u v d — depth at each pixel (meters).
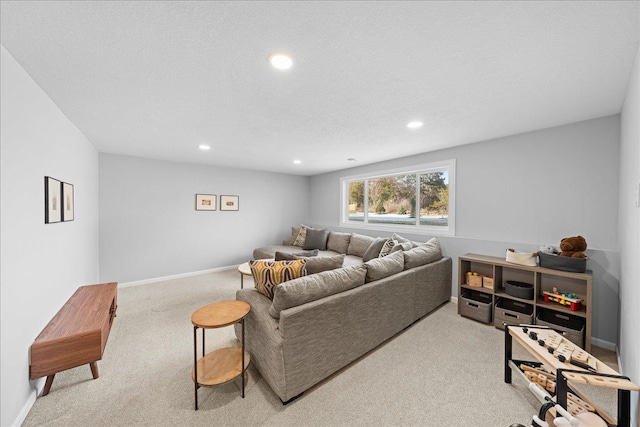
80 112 2.32
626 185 1.92
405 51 1.43
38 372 1.65
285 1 1.08
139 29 1.25
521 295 2.66
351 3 1.09
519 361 1.92
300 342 1.74
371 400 1.74
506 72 1.64
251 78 1.73
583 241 2.40
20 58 1.50
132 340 2.51
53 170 2.11
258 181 5.71
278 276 2.07
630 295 1.71
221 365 1.86
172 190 4.62
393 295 2.52
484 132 2.89
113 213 4.06
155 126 2.72
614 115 2.36
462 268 3.13
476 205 3.33
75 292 2.65
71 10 1.12
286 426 1.53
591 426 1.25
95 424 1.54
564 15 1.15
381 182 4.77
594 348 2.38
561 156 2.66
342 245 4.78
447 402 1.73
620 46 1.37
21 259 1.59
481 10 1.12
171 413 1.62
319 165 5.02
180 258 4.73
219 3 1.09
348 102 2.10
